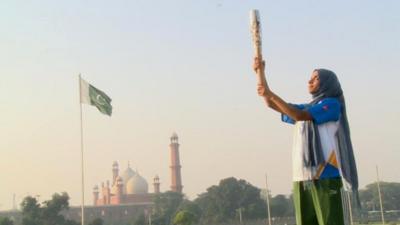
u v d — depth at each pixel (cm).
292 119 412
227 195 10194
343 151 387
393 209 11325
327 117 381
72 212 10256
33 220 7025
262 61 391
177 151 12650
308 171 379
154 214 10425
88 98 2827
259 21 396
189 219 8306
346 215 383
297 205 389
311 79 407
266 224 10206
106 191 12162
